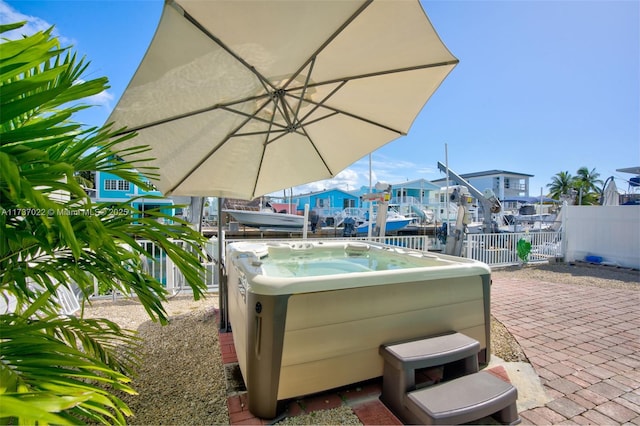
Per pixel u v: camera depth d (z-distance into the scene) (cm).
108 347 174
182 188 293
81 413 83
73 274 122
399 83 232
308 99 247
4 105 79
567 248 806
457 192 683
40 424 62
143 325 338
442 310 225
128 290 138
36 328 108
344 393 206
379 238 636
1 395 65
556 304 428
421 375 231
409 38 187
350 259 414
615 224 733
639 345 291
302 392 184
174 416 184
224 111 232
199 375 232
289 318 178
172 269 475
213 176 296
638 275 636
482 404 164
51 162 82
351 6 161
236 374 232
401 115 266
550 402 202
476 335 242
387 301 205
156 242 121
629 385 223
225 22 157
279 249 416
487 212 923
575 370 243
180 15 144
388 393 191
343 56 200
